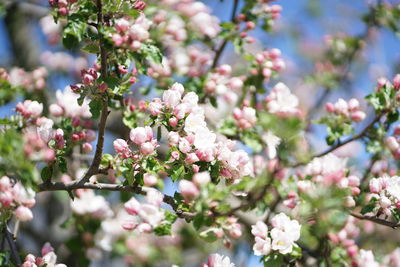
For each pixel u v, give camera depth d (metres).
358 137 5.48
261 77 6.09
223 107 6.52
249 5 6.27
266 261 4.21
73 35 4.20
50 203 7.78
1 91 5.52
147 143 4.07
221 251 7.39
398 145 5.41
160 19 5.83
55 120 5.33
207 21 6.70
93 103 4.14
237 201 5.52
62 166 4.35
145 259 7.56
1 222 3.94
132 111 5.36
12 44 8.69
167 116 4.21
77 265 6.48
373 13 7.81
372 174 5.90
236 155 4.24
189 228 7.74
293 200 4.76
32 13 8.59
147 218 4.01
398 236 6.81
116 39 3.91
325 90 8.59
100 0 3.97
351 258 5.00
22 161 3.67
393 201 4.62
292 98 5.61
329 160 4.98
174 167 4.18
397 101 5.23
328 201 4.19
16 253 4.26
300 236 4.66
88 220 6.25
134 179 4.22
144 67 4.31
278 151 3.87
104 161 4.39
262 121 4.02
